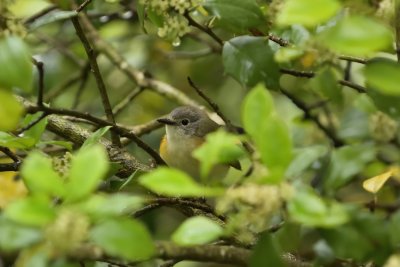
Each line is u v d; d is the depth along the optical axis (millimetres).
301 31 7996
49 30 16109
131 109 15742
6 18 6840
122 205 5508
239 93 16062
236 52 8008
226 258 6418
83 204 5273
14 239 5270
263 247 6293
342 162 6762
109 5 15320
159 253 6246
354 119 10977
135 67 15289
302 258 8531
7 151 9008
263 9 8586
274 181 5363
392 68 5453
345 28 5191
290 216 5633
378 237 6125
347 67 10977
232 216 6309
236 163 11539
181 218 14492
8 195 9680
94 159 5324
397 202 8930
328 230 6219
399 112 7855
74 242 5145
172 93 13695
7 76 5898
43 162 5391
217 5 7879
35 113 8305
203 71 16359
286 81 15102
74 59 15000
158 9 8062
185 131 12109
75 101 14039
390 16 6676
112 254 5691
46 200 5250
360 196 10766
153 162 9984
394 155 9539
